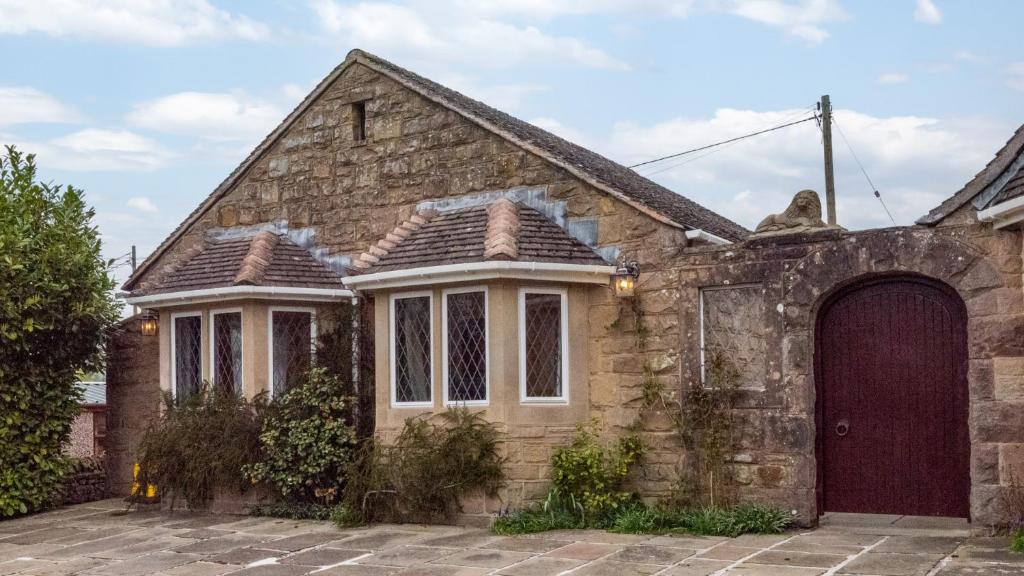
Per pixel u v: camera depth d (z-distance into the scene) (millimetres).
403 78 13242
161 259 15516
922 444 10148
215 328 13383
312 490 12375
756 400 10523
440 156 12945
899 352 10273
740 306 10766
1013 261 9336
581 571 8562
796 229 10453
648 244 11242
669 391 10969
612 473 10945
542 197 12031
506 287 11211
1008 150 9305
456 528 10992
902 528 9711
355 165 13711
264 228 14500
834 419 10555
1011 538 8953
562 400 11414
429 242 11922
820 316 10617
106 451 15203
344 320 13109
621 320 11328
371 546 10141
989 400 9375
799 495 10195
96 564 9898
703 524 10055
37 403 13648
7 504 13180
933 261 9719
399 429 11805
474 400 11359
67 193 14188
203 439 12797
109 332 14922
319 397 12570
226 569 9398
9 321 13102
